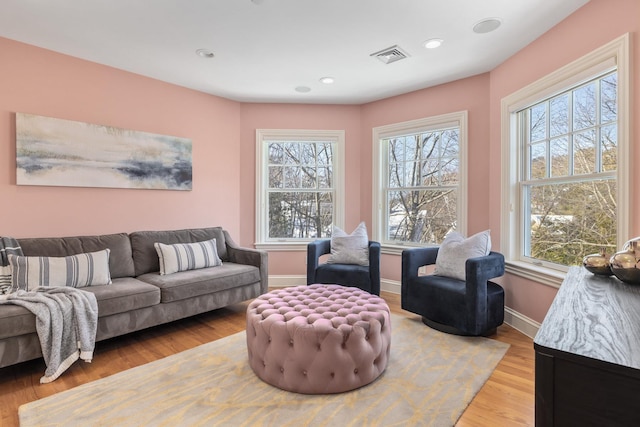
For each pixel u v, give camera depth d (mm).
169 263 3096
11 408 1771
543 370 767
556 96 2633
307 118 4457
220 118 4168
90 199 3148
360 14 2383
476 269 2572
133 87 3416
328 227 4598
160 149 3592
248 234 4434
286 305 2232
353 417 1665
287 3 2254
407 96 4043
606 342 792
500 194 3184
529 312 2770
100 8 2312
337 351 1852
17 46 2762
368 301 2305
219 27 2564
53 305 2111
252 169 4422
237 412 1713
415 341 2605
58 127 2943
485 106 3436
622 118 1981
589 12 2225
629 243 1547
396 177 4281
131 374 2113
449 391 1902
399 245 4191
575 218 2494
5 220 2725
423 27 2557
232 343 2617
